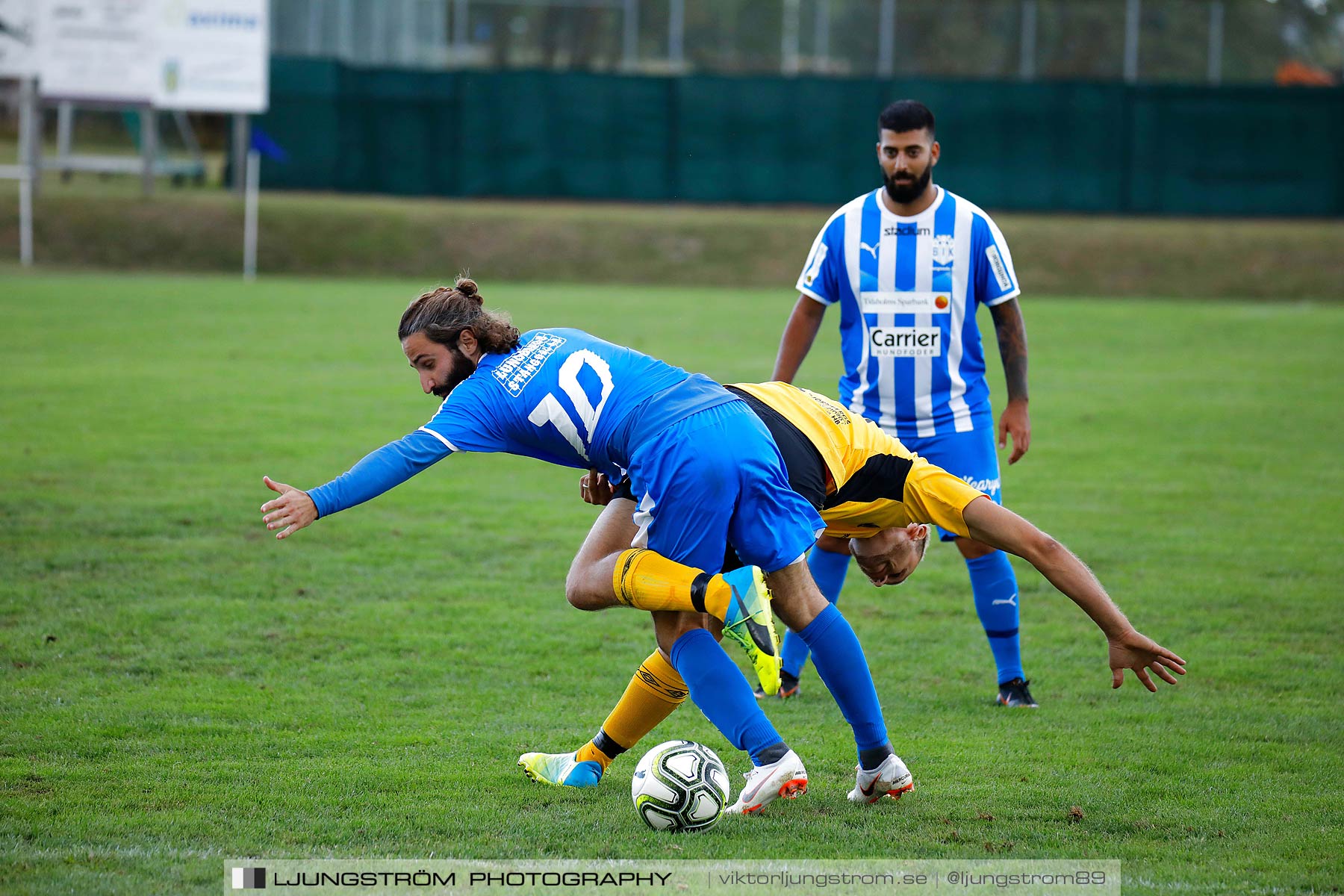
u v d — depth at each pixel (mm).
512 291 74250
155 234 83312
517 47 116000
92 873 11492
